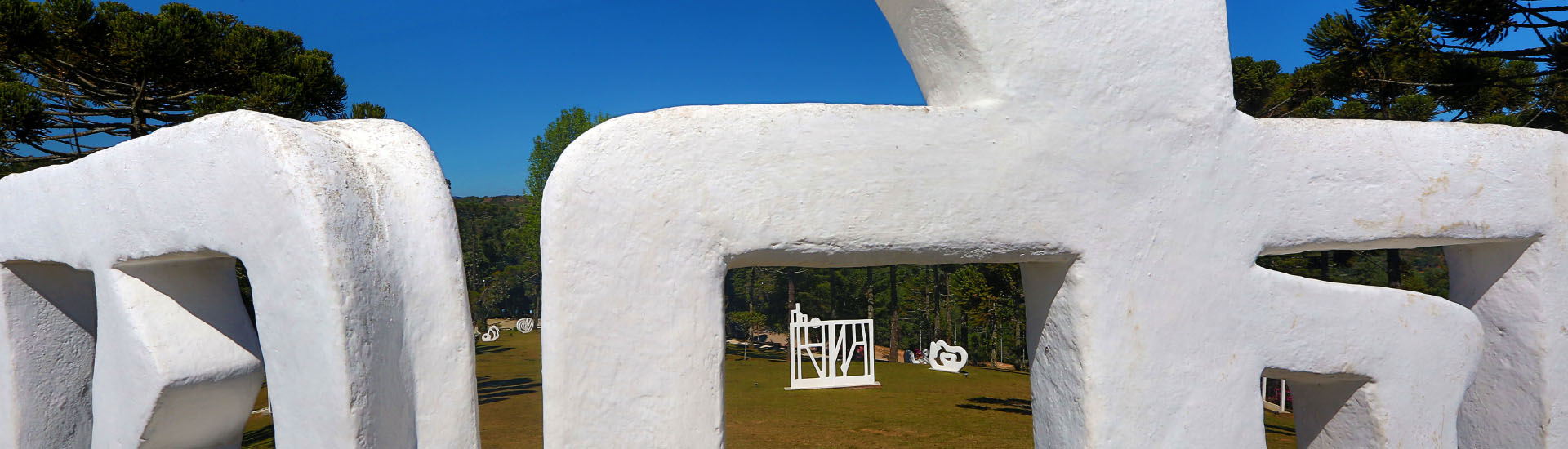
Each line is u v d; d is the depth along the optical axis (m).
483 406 11.09
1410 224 2.45
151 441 2.45
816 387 14.11
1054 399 2.35
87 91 12.21
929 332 35.94
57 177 2.59
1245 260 2.29
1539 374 2.68
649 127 1.95
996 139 2.11
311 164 1.84
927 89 2.41
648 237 1.93
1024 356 24.97
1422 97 13.07
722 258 1.99
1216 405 2.26
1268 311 2.32
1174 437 2.21
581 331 1.90
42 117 10.07
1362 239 2.41
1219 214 2.26
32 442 3.06
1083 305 2.16
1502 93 13.04
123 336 2.39
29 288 3.05
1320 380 2.50
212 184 2.00
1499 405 2.82
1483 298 2.86
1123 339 2.17
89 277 3.28
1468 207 2.52
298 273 1.79
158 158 2.14
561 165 1.92
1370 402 2.45
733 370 18.30
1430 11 8.56
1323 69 12.06
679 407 1.96
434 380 2.02
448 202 2.12
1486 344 2.86
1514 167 2.59
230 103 11.02
